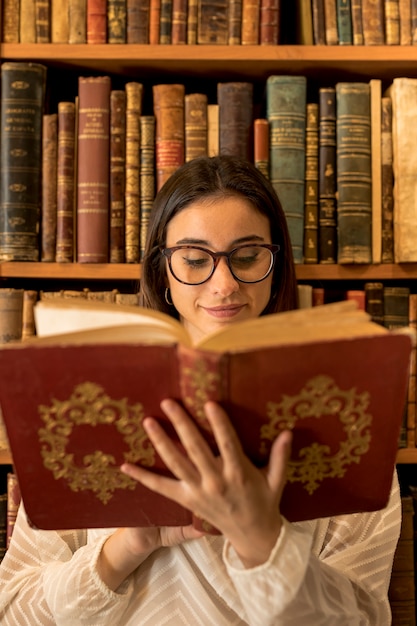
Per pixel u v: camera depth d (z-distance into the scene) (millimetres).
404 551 1405
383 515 1076
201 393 685
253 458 748
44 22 1404
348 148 1405
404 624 1396
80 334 710
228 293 1087
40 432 733
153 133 1413
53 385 703
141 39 1407
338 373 694
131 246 1405
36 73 1399
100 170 1399
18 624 1011
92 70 1481
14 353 681
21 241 1388
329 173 1416
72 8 1405
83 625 962
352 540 1054
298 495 793
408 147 1400
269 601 768
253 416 705
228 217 1115
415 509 1419
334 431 739
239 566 797
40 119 1411
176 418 699
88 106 1399
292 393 697
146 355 688
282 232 1225
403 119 1401
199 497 729
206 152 1416
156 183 1416
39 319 753
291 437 717
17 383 699
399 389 724
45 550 1094
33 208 1398
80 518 814
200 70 1478
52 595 977
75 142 1414
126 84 1451
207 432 726
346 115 1406
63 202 1402
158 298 1261
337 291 1480
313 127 1422
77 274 1407
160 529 952
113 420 729
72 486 782
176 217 1163
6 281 1584
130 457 760
